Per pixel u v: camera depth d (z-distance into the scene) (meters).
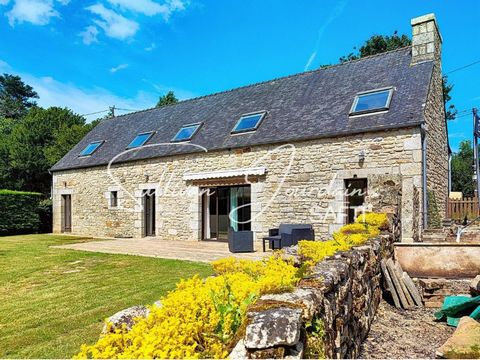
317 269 3.22
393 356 3.94
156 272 7.89
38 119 28.27
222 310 2.15
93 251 11.17
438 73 12.42
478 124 13.19
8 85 54.31
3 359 3.85
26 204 19.83
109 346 1.86
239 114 14.05
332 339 2.78
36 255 10.57
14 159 26.61
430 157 10.80
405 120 9.46
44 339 4.38
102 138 19.20
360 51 25.73
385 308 5.80
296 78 14.57
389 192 8.34
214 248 11.62
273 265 3.30
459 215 14.47
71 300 5.99
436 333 4.68
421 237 9.16
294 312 1.87
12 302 5.96
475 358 3.32
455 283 6.48
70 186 18.59
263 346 1.69
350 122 10.54
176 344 1.78
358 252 4.52
